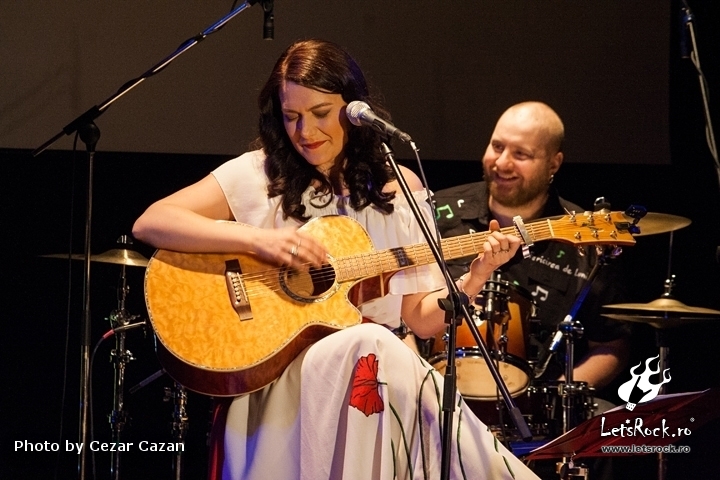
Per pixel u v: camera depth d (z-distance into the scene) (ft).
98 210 40.96
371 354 22.98
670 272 38.65
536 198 36.76
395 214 27.12
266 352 24.16
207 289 24.99
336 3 40.34
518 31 41.50
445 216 37.52
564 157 41.68
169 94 39.37
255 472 23.77
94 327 41.83
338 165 27.17
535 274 36.50
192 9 39.32
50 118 38.63
